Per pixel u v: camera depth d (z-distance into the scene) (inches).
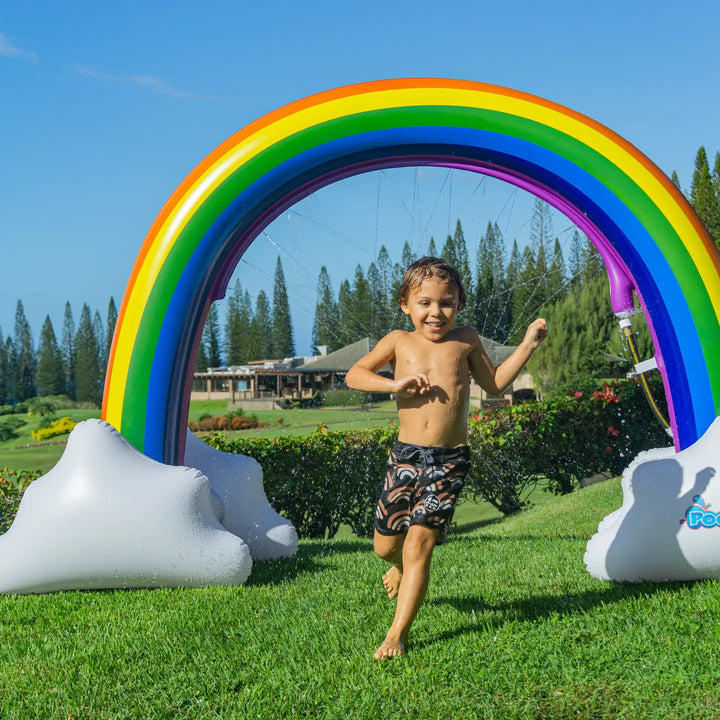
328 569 196.9
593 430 410.3
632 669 115.6
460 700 107.9
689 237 176.1
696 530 159.0
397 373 138.3
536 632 132.3
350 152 185.5
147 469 185.2
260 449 300.4
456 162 191.0
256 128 187.0
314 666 121.9
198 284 191.2
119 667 126.6
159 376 191.0
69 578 178.9
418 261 140.3
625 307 188.5
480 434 367.2
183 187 190.4
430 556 128.6
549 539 240.4
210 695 114.0
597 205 180.7
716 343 173.6
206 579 179.8
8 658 133.6
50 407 1989.4
